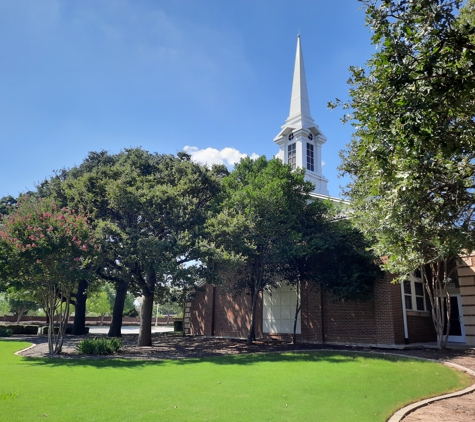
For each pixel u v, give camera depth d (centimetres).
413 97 542
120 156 2612
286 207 1603
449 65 568
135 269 1772
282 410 652
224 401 708
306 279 1784
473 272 1573
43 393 742
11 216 1400
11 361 1230
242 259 1515
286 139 3997
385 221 716
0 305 5412
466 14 729
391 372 1016
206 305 2580
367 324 1656
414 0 528
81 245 1395
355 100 663
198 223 1639
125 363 1207
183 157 2312
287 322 2009
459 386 876
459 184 660
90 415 596
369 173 858
